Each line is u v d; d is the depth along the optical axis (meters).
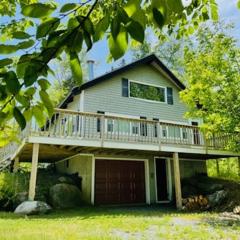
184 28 3.02
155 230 6.55
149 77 15.73
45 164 20.28
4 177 10.71
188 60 11.73
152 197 13.88
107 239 5.28
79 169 13.18
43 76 1.20
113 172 13.25
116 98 14.23
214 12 2.59
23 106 1.25
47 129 10.21
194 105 11.27
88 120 11.62
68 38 1.12
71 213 9.30
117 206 12.25
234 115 10.30
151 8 0.94
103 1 1.28
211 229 6.83
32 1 2.55
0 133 1.51
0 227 6.27
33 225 6.65
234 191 11.96
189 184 14.08
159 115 15.34
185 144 12.69
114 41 0.99
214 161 21.92
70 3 1.10
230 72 10.40
